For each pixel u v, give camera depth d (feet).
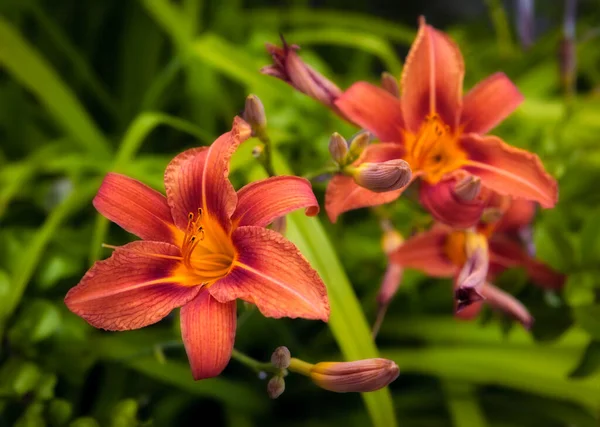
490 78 1.47
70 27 2.79
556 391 1.67
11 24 2.54
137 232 1.31
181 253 1.30
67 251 1.90
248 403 1.77
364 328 1.55
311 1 3.36
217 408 1.90
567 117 2.06
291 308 1.17
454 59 1.45
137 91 2.60
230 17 2.69
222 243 1.33
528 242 1.68
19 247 1.82
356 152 1.33
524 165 1.39
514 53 2.69
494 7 2.61
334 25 2.86
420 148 1.44
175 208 1.32
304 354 1.83
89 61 2.79
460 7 3.59
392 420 1.51
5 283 1.72
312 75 1.45
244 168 1.77
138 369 1.67
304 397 1.85
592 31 2.48
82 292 1.23
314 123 2.12
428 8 3.58
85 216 2.15
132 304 1.24
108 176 1.32
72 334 1.69
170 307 1.24
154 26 2.61
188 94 2.40
